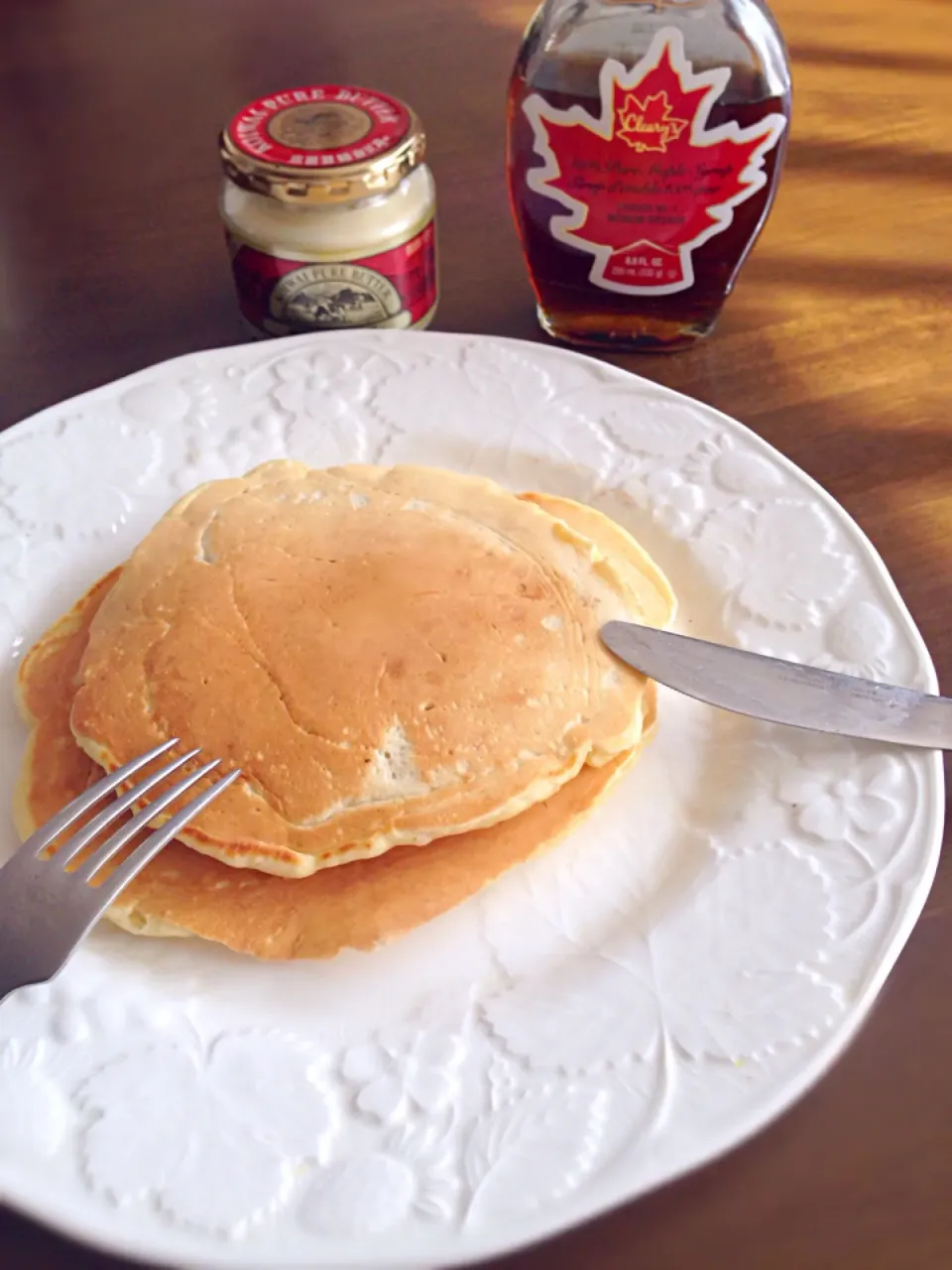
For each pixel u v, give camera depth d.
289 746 0.30
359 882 0.30
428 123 0.55
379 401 0.41
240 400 0.41
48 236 0.50
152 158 0.54
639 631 0.33
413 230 0.42
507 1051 0.27
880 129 0.55
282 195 0.39
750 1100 0.26
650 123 0.39
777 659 0.34
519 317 0.47
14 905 0.27
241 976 0.29
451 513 0.35
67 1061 0.27
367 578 0.33
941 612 0.36
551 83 0.39
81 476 0.39
